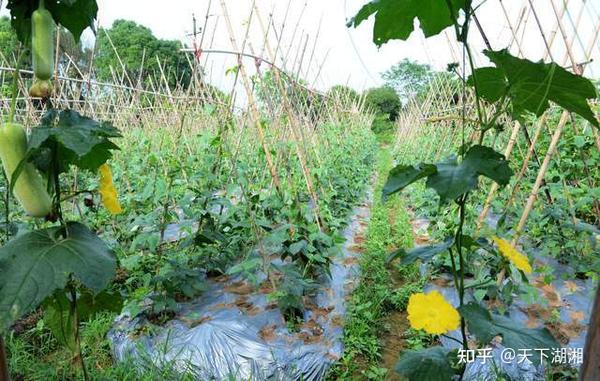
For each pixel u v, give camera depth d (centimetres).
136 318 358
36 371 294
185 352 315
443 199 130
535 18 338
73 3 124
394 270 514
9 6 128
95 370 302
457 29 134
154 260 435
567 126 532
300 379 303
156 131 855
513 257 161
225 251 452
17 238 124
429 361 167
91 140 117
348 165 943
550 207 448
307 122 782
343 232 644
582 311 382
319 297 412
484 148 136
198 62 448
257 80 537
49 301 152
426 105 1363
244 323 345
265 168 648
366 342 340
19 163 114
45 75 121
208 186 479
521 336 145
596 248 448
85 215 525
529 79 134
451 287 429
